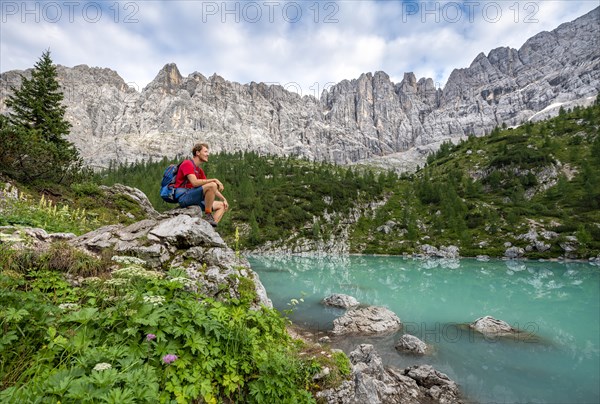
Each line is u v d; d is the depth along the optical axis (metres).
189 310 4.95
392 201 128.38
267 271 51.22
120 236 7.58
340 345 19.03
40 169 23.58
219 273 7.18
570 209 94.50
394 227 105.81
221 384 4.63
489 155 156.88
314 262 67.25
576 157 126.12
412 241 94.12
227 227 101.19
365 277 47.12
